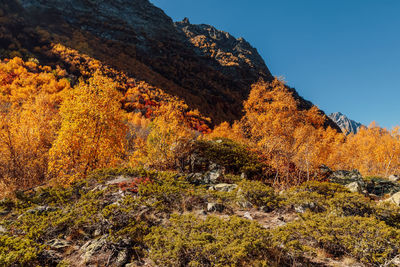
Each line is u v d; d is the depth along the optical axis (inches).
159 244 207.5
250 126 897.5
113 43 4879.4
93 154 499.2
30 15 4288.9
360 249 200.2
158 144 583.8
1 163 545.6
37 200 331.6
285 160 550.3
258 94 939.3
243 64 6747.1
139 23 6092.5
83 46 3973.9
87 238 239.9
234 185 424.8
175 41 6397.6
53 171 503.5
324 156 777.6
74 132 478.6
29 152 579.2
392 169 1272.1
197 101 3757.4
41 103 796.6
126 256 208.2
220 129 1624.0
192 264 180.9
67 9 5098.4
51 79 2116.1
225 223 238.2
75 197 346.6
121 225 251.6
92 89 507.5
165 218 281.9
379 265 188.9
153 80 3811.5
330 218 254.4
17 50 2994.6
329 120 3002.0
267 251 201.2
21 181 530.6
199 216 293.4
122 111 563.2
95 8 5590.6
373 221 230.1
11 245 195.9
